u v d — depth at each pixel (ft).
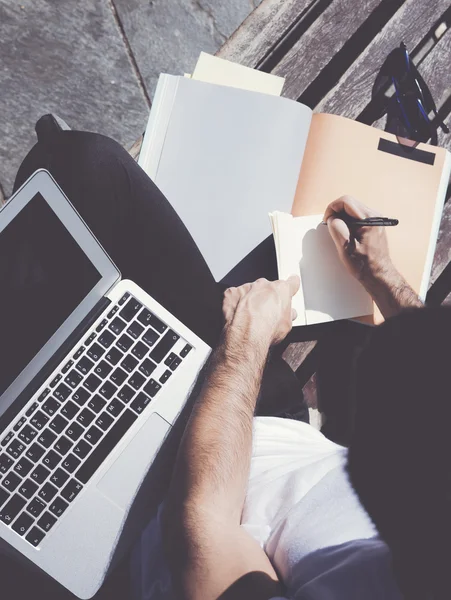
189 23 5.59
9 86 5.28
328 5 3.96
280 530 2.45
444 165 3.70
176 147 3.51
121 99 5.46
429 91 3.91
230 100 3.51
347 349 3.98
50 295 3.06
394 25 3.96
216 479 2.54
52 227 2.97
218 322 3.58
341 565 2.07
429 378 1.64
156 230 3.46
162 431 3.22
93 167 3.40
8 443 3.10
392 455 1.70
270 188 3.57
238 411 2.76
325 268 3.49
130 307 3.24
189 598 2.29
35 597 3.71
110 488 3.16
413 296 3.38
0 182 5.22
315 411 4.00
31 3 5.29
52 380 3.16
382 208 3.66
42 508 3.10
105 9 5.43
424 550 1.69
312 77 3.95
